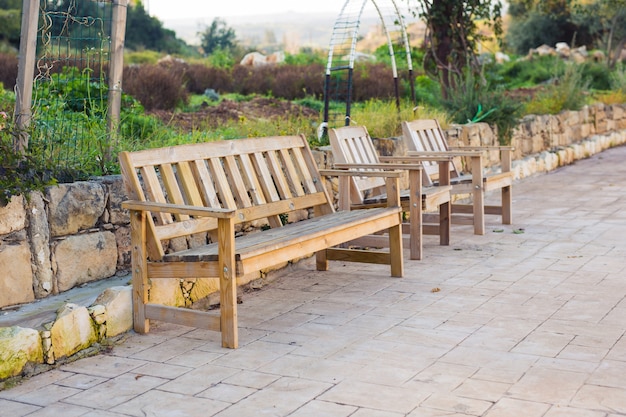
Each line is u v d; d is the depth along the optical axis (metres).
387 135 8.48
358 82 15.29
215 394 3.46
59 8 5.32
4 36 31.72
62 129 5.22
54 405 3.38
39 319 3.93
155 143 6.32
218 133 7.80
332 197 6.65
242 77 17.64
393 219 5.42
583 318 4.40
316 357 3.90
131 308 4.33
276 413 3.22
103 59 5.88
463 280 5.36
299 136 5.68
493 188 7.07
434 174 7.18
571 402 3.24
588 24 34.53
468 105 10.29
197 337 4.28
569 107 13.45
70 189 4.47
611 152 13.92
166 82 12.19
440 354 3.88
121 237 4.78
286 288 5.32
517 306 4.69
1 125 4.55
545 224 7.36
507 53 35.22
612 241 6.47
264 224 5.76
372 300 4.93
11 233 4.18
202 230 4.63
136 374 3.73
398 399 3.33
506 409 3.19
